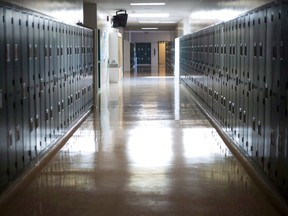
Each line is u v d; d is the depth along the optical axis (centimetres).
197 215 360
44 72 550
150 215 360
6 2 400
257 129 470
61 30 661
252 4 517
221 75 735
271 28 416
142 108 1017
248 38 525
